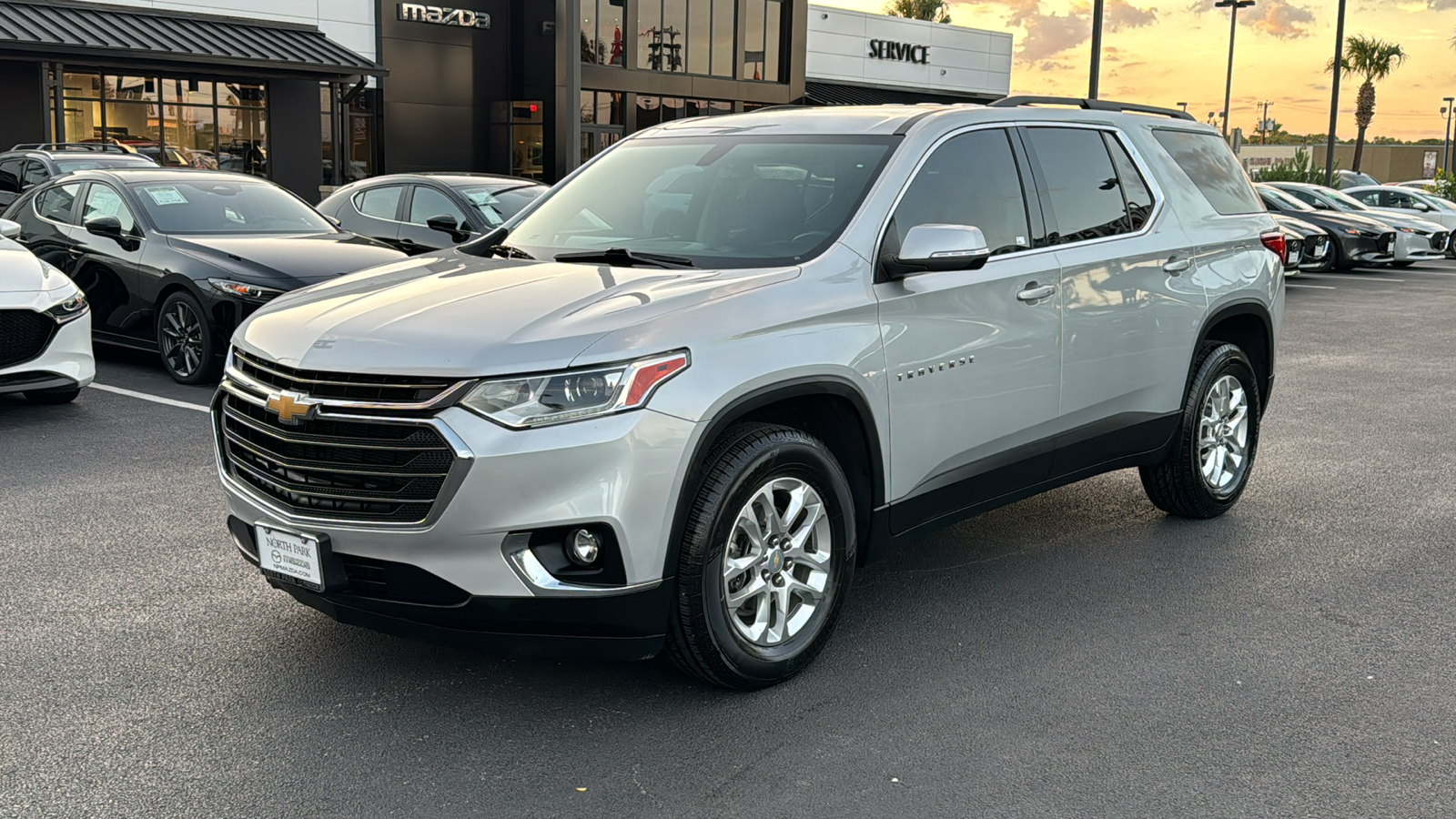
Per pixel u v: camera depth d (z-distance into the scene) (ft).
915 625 14.43
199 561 16.44
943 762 11.00
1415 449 24.61
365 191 40.04
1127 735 11.55
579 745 11.29
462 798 10.33
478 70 106.32
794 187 14.19
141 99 79.30
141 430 24.68
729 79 121.19
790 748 11.25
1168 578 16.28
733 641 11.90
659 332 11.22
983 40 146.82
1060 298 15.26
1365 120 206.08
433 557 10.93
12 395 28.37
